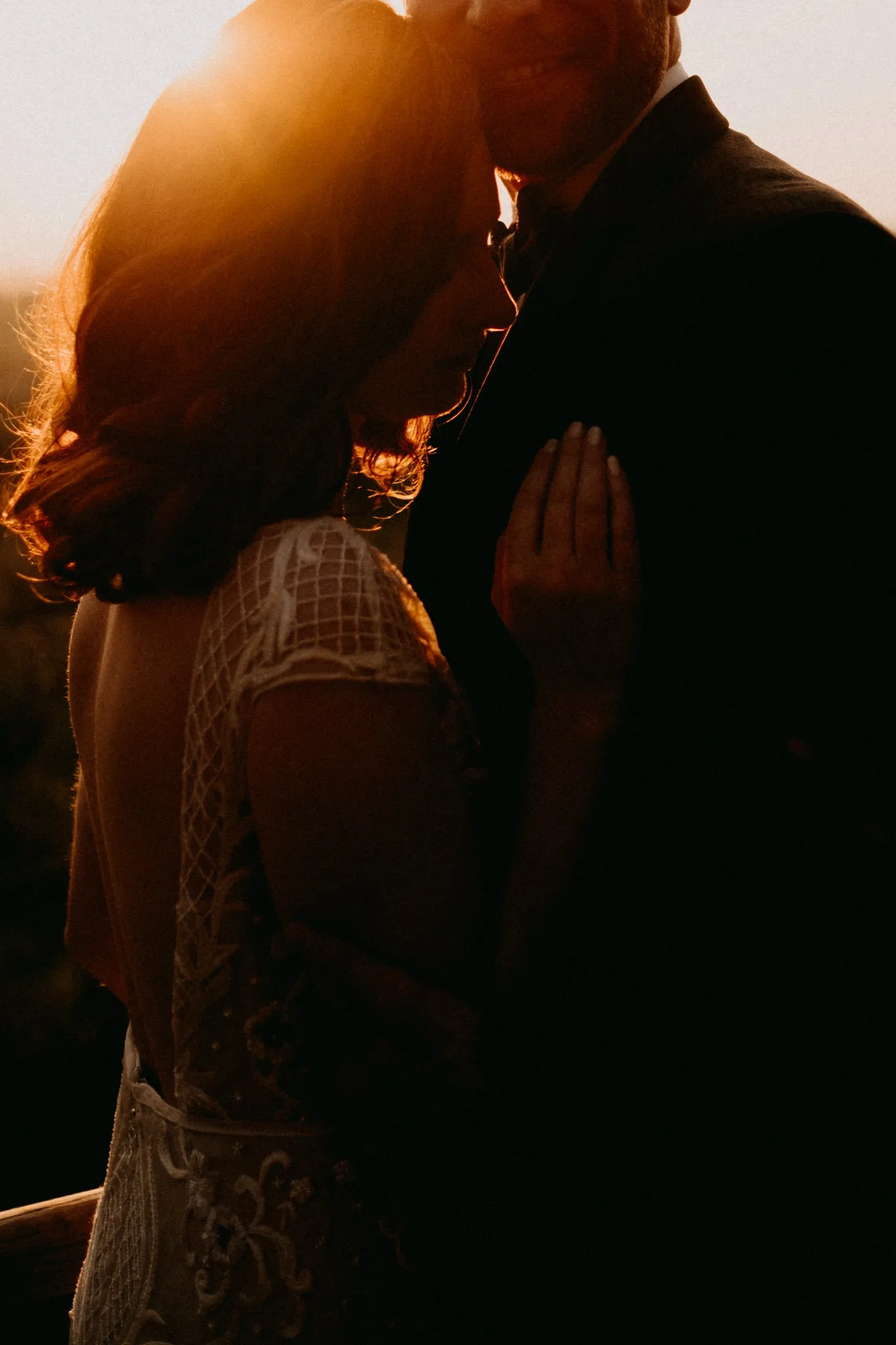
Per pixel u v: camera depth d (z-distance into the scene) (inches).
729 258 41.8
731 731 44.3
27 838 225.9
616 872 45.3
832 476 41.3
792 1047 45.6
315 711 35.1
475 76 41.3
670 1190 45.4
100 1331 41.9
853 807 43.6
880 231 40.6
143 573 37.9
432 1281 41.8
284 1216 38.6
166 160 39.2
